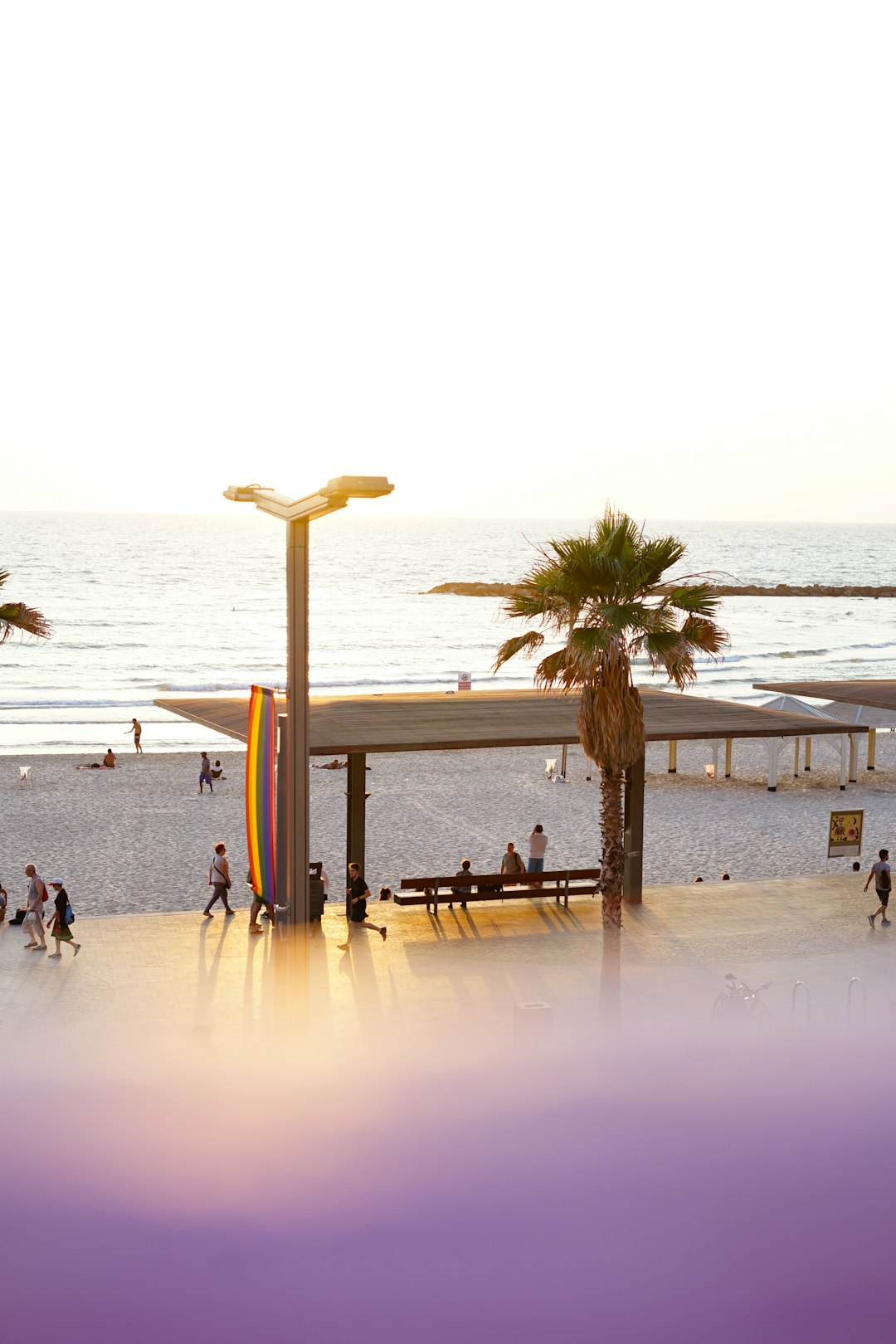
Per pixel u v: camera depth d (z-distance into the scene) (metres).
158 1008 16.55
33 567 193.25
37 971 18.36
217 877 21.83
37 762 42.09
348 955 19.30
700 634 16.52
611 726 15.82
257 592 162.88
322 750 19.55
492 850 29.39
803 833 31.27
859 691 32.03
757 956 19.44
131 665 88.06
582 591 16.59
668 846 29.61
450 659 96.31
